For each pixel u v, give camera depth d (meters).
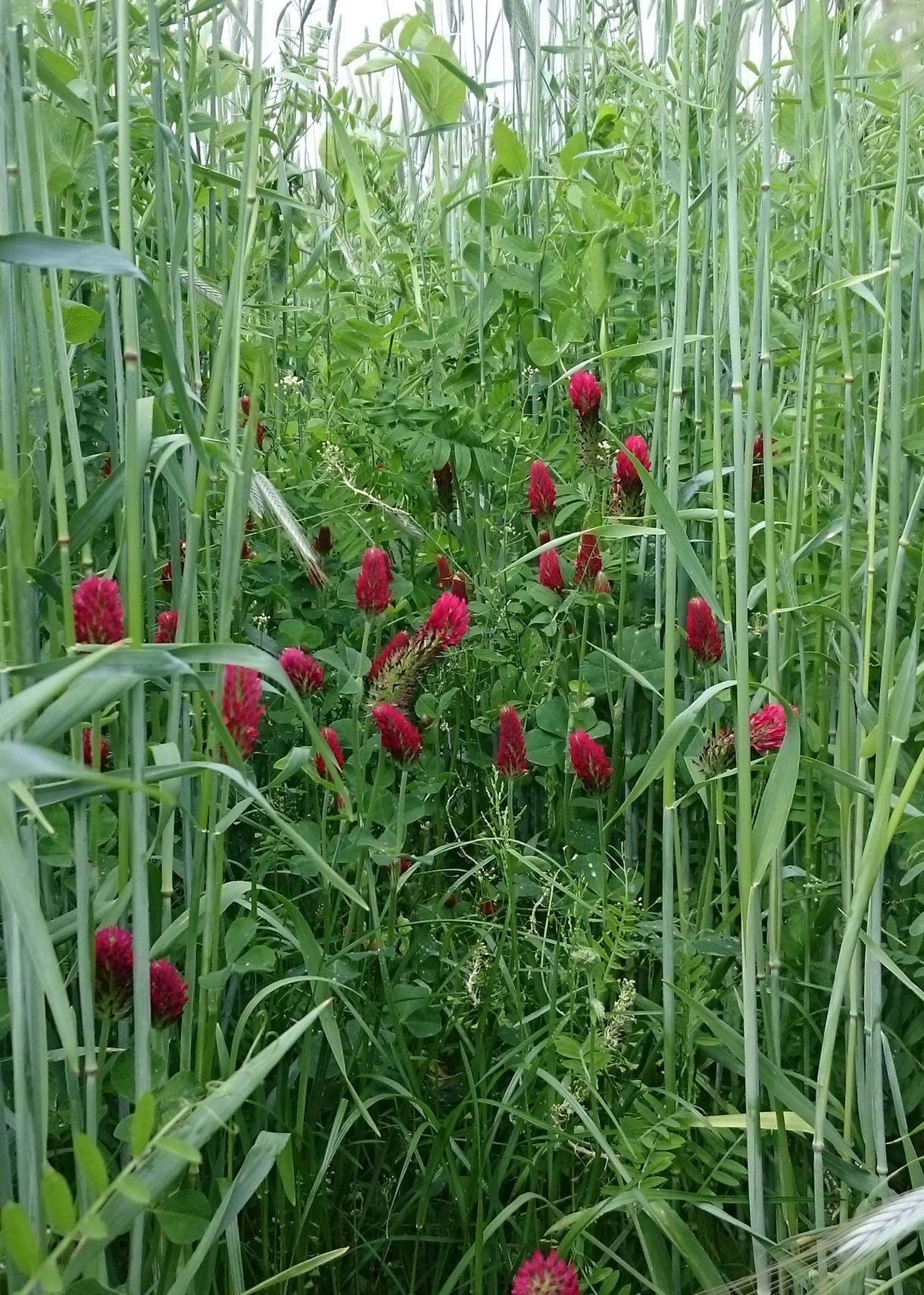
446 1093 2.10
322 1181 1.82
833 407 2.12
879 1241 1.20
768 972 1.81
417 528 2.44
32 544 1.34
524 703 2.38
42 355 1.29
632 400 2.71
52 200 1.75
